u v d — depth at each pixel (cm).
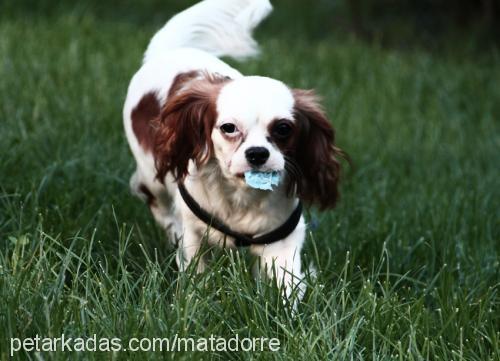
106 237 574
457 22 1627
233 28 635
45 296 448
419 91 1159
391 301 485
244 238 523
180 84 552
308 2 1745
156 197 611
